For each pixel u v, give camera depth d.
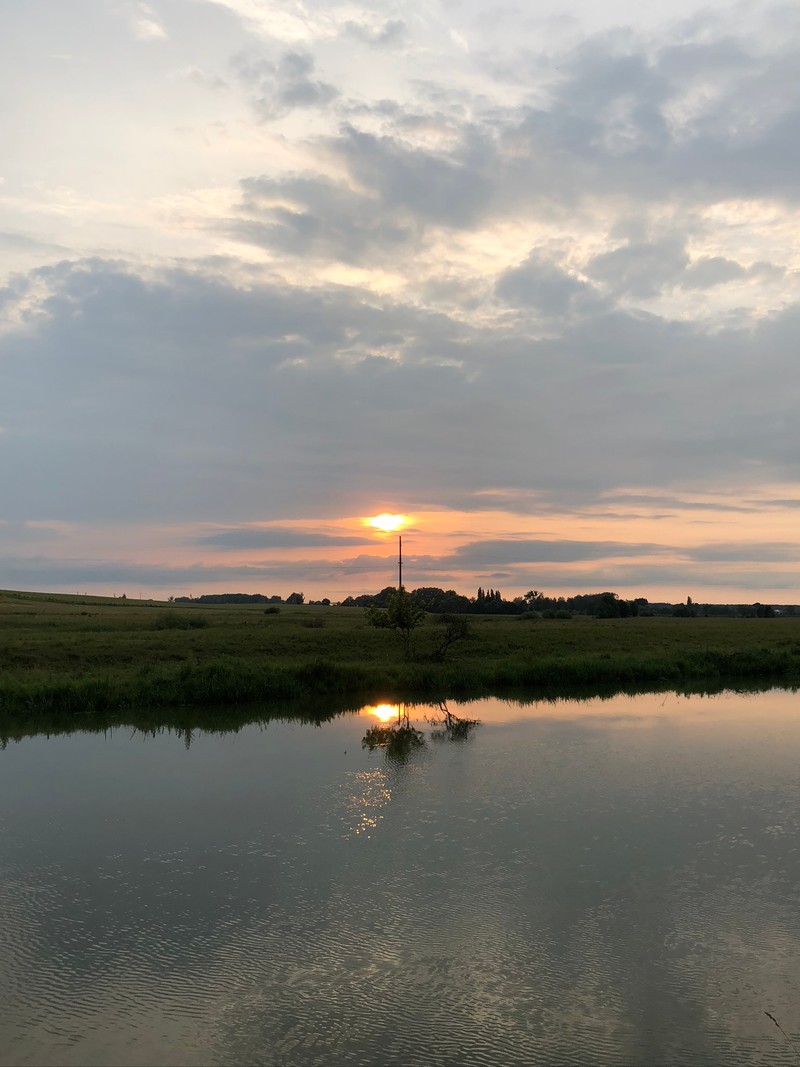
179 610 89.25
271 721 23.84
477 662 37.44
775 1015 8.06
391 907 10.48
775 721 23.80
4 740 21.03
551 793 15.77
